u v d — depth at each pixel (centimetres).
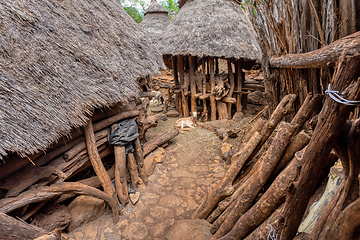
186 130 708
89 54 316
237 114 755
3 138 195
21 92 222
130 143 393
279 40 297
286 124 210
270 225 179
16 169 238
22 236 186
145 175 425
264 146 362
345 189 125
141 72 414
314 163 141
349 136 122
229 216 247
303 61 230
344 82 114
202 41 649
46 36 273
